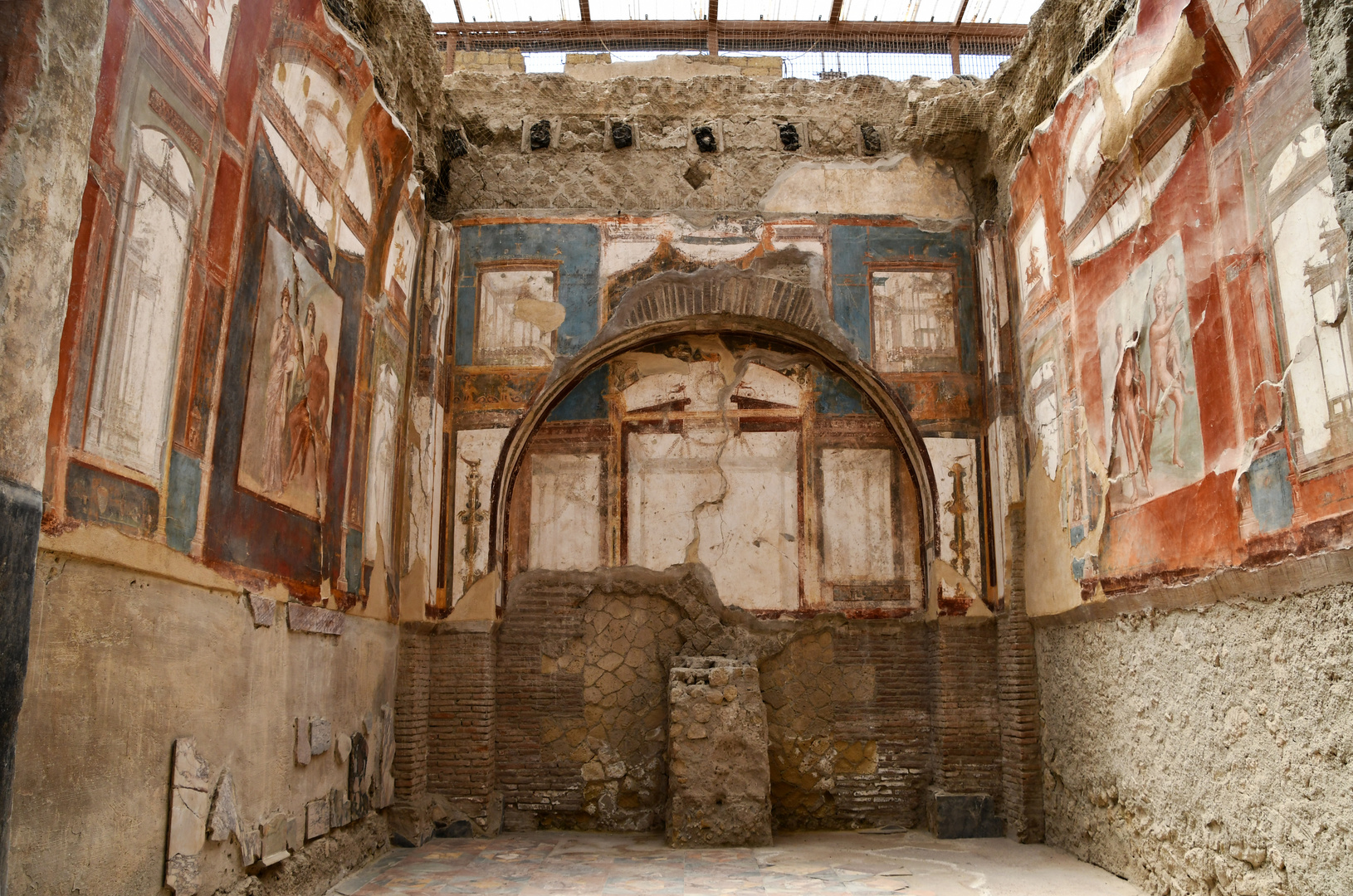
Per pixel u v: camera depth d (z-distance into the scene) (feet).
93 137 12.70
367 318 24.63
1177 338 19.48
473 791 28.58
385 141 24.72
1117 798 22.58
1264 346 16.56
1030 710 27.73
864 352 30.83
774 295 30.99
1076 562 24.56
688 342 32.32
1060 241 25.45
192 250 15.49
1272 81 16.35
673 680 28.48
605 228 31.42
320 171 21.07
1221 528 17.92
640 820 29.37
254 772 18.01
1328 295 14.87
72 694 12.66
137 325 13.94
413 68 27.68
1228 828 17.89
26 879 11.75
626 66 35.12
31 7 10.68
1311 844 15.56
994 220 30.89
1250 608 17.29
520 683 30.09
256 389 18.01
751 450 31.63
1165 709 20.29
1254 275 16.85
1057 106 25.14
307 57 19.90
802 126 32.35
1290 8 15.80
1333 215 14.75
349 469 23.44
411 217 27.96
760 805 27.20
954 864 24.20
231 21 16.62
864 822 29.48
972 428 30.40
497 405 30.45
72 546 12.50
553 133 32.19
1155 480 20.42
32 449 10.69
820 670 30.40
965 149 31.91
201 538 15.96
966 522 29.91
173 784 15.05
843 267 31.30
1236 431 17.44
